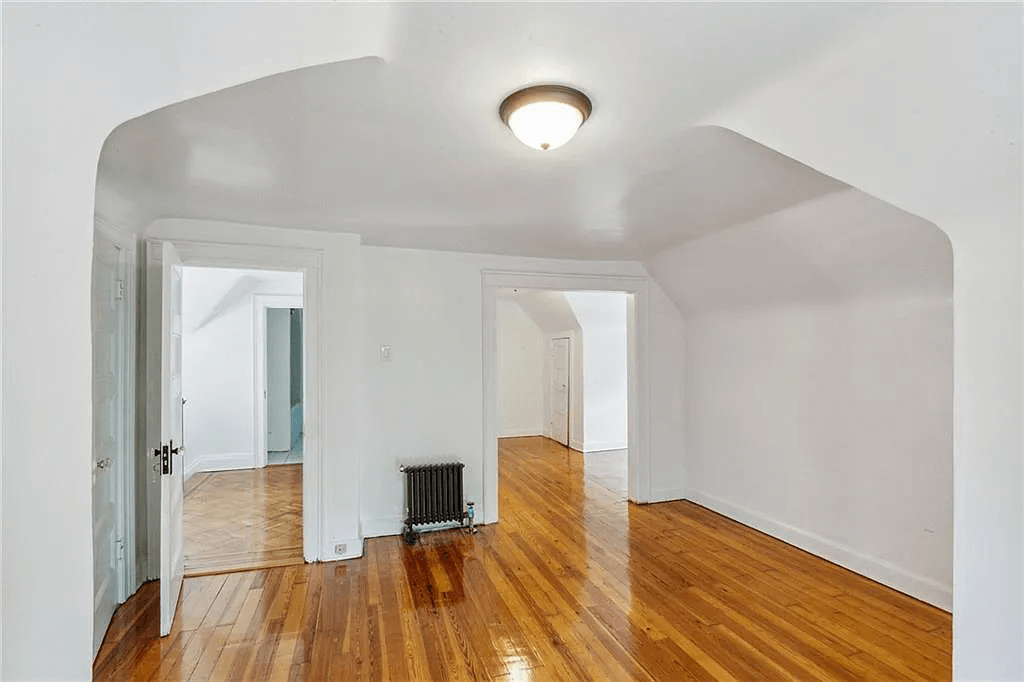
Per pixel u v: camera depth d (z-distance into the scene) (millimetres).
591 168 2359
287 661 2369
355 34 1256
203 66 1053
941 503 2859
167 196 2744
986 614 1415
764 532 4031
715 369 4559
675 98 1692
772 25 1287
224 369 6164
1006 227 1370
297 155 2199
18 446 847
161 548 2588
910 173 1494
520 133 1752
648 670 2289
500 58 1463
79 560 929
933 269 2777
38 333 869
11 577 841
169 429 2729
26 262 854
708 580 3213
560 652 2432
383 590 3072
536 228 3467
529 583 3168
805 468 3695
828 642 2512
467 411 4219
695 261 4102
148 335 3172
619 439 7375
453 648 2467
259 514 4520
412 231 3543
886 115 1411
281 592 3047
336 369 3551
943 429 2855
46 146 870
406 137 2021
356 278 3596
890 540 3125
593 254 4348
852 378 3357
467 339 4227
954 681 1482
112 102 958
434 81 1593
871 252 2934
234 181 2518
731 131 1954
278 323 7293
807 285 3529
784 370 3867
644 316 4793
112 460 2848
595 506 4754
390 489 4016
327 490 3529
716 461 4562
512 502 4875
